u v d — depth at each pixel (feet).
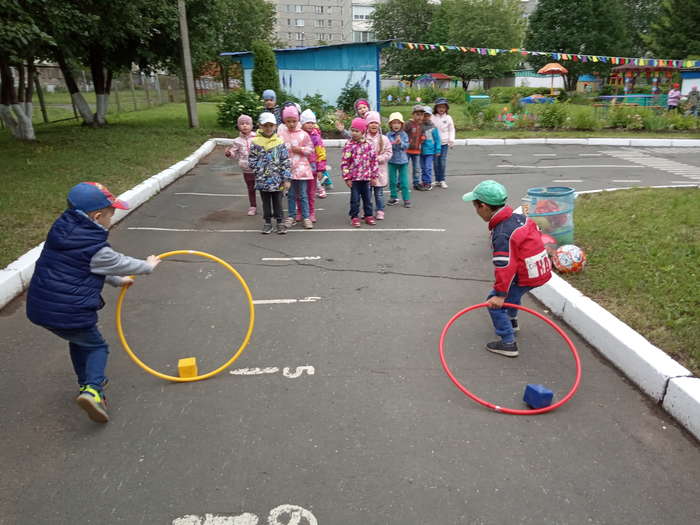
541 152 49.47
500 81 172.76
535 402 11.12
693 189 27.32
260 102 57.72
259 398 11.62
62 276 10.11
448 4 176.14
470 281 18.33
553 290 15.90
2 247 19.30
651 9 175.73
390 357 13.30
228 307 16.30
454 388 11.98
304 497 8.77
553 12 144.36
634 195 26.17
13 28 30.78
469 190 33.06
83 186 10.44
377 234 23.77
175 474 9.34
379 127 24.77
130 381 12.37
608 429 10.55
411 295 17.13
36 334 14.67
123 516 8.43
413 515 8.39
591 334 13.88
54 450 10.03
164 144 45.44
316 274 18.95
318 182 30.96
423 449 9.94
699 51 112.37
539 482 9.12
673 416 10.87
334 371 12.67
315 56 62.39
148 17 49.34
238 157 26.27
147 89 92.43
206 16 58.59
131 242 22.49
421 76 162.40
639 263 17.13
